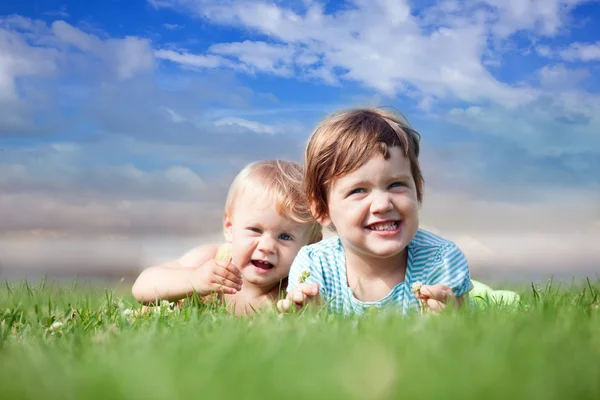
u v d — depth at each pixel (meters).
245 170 4.61
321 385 1.57
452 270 3.74
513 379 1.57
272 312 3.38
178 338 2.55
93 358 2.14
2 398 1.67
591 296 3.85
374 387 1.54
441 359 1.76
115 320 3.65
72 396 1.61
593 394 1.52
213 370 1.76
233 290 4.34
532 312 2.89
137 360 1.95
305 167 3.87
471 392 1.48
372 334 2.24
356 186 3.55
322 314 3.13
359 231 3.56
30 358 2.26
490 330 2.23
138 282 4.63
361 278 3.82
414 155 3.73
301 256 3.99
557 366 1.71
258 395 1.52
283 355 1.96
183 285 4.41
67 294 5.04
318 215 3.89
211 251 4.98
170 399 1.52
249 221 4.42
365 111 3.83
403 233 3.57
